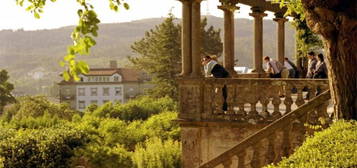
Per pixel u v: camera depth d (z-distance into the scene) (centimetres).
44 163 2964
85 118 5200
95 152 3134
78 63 508
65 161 3070
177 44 6519
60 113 6856
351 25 864
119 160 3206
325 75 1555
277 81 1212
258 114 1244
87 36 528
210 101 1300
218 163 1006
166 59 6500
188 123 1309
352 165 619
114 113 6419
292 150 1059
